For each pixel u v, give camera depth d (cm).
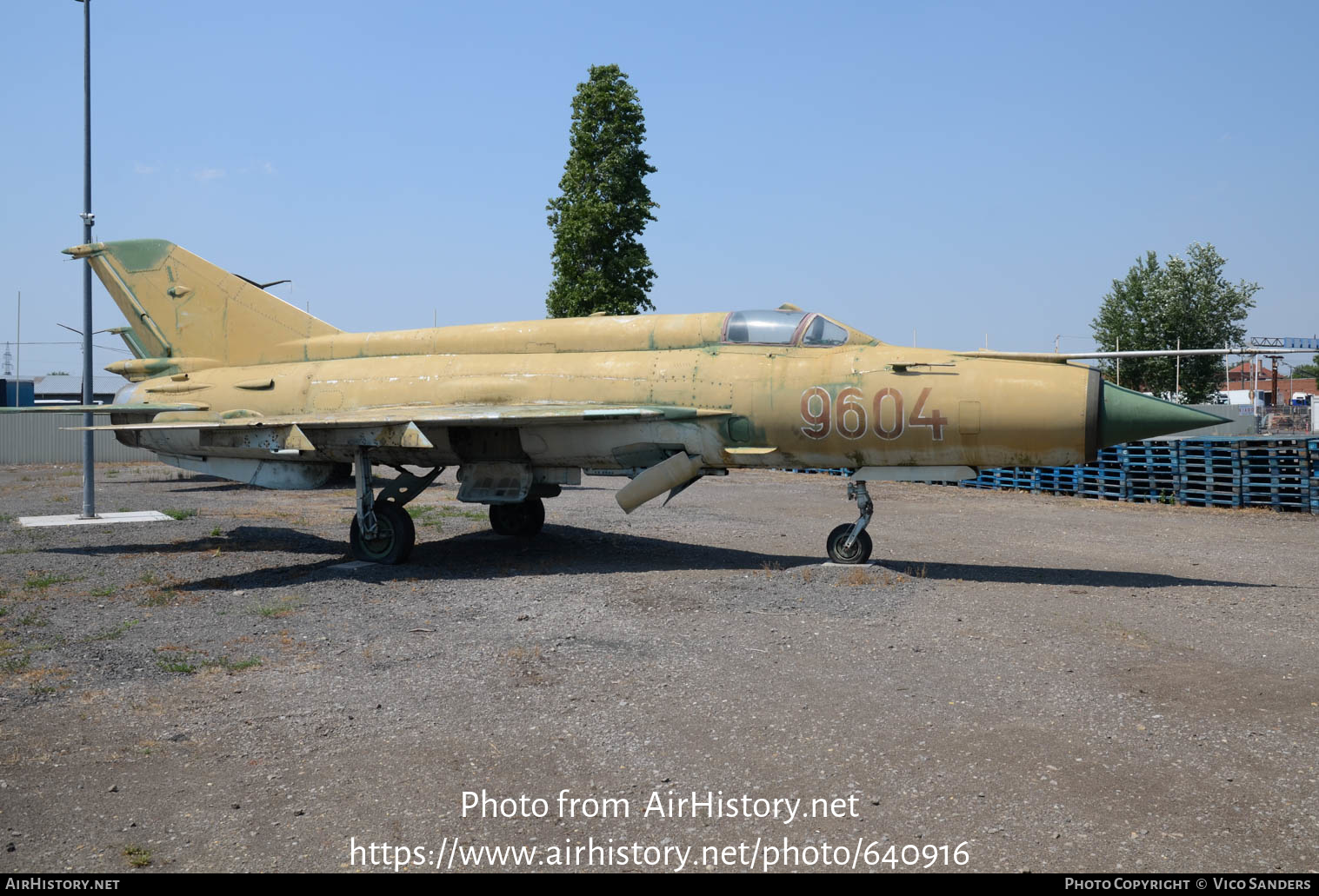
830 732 576
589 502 1978
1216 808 466
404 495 1230
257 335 1457
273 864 422
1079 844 432
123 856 428
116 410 1374
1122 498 2019
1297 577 1093
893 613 884
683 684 671
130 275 1512
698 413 1141
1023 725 583
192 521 1616
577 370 1223
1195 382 5238
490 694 654
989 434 1025
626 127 2802
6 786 502
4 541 1381
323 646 786
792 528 1588
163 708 627
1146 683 664
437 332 1349
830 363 1109
